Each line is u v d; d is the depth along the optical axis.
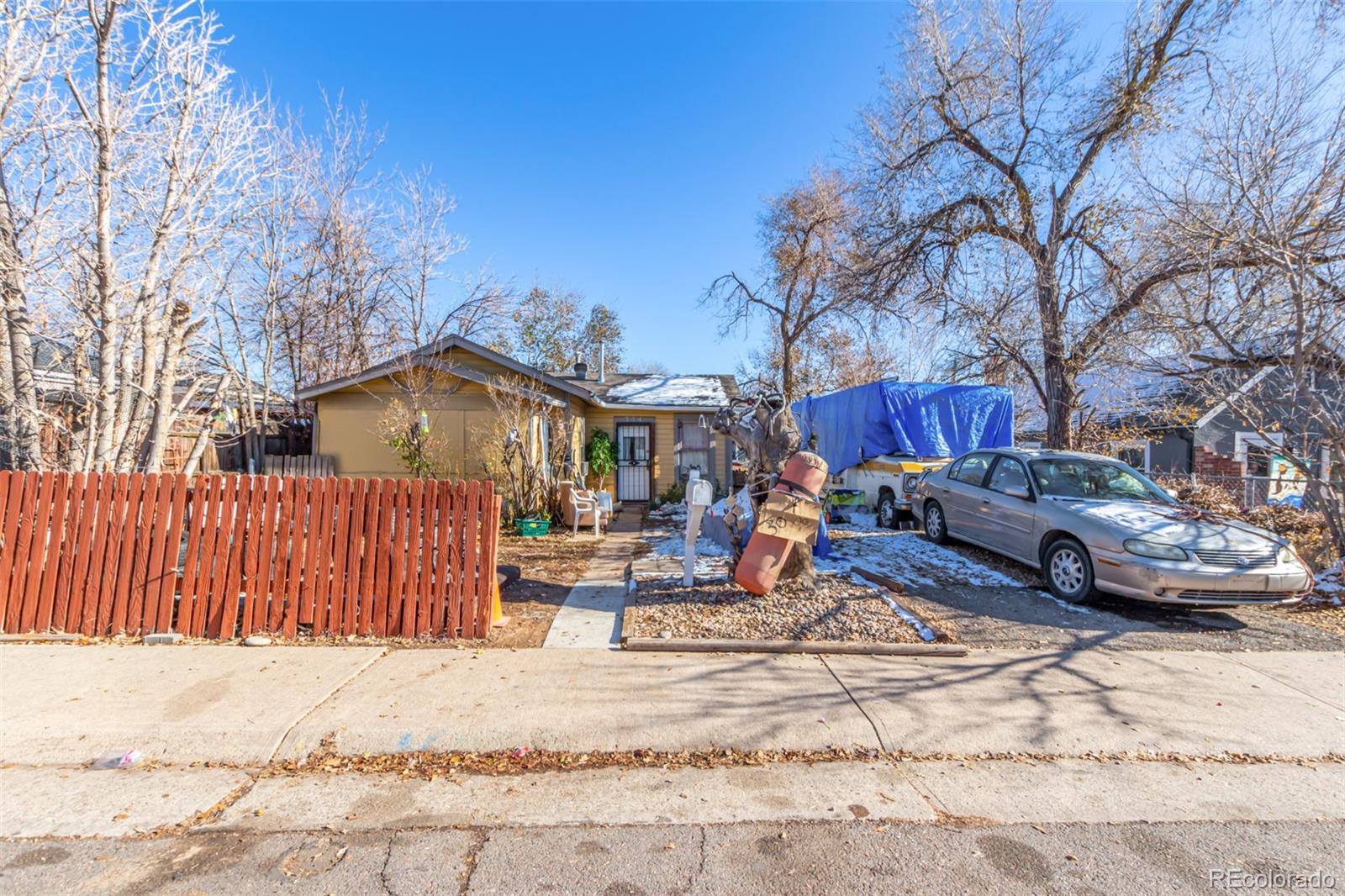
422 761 3.30
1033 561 6.76
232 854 2.56
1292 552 5.67
